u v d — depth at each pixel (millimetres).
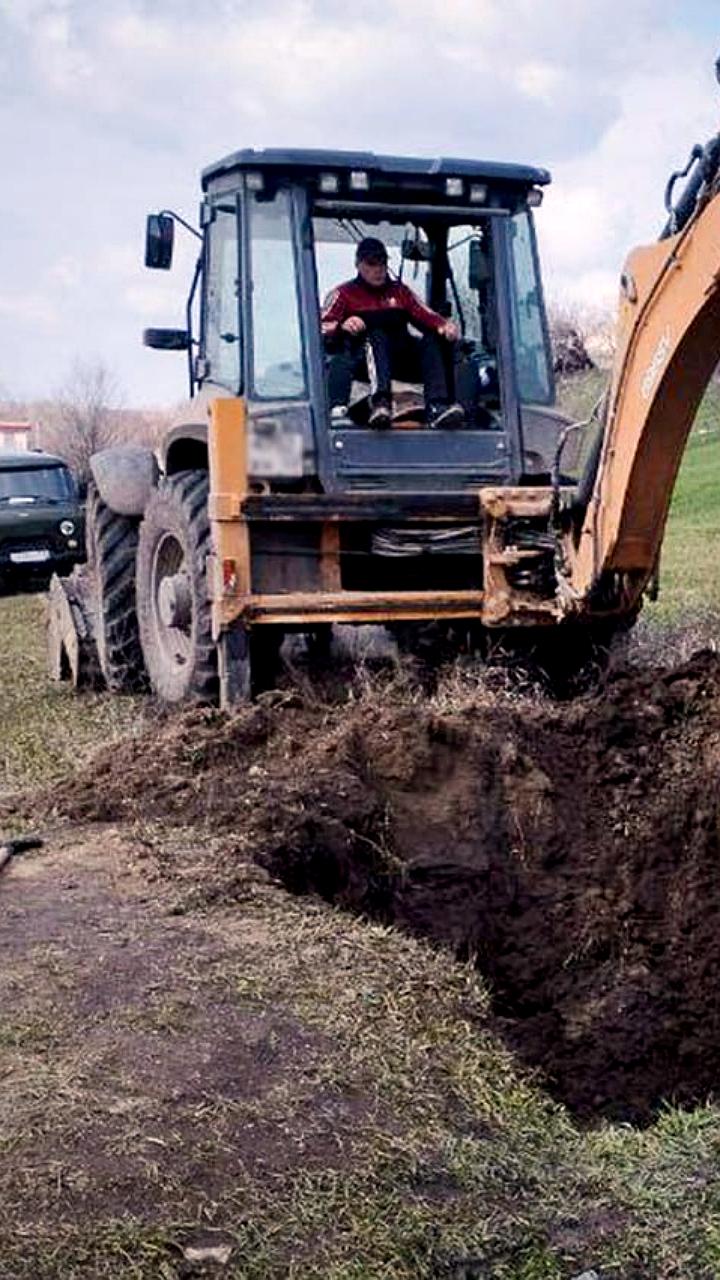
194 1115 3902
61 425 31469
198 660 8516
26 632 15539
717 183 5797
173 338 9000
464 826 6637
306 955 4984
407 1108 4020
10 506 19328
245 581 7938
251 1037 4355
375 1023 4508
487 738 6895
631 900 6602
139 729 8500
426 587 8625
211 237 8609
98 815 6566
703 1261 3377
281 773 6621
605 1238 3469
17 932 5180
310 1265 3328
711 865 6648
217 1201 3539
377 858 6391
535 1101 4277
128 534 10398
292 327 8141
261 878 5695
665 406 6422
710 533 19438
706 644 9406
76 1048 4289
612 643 8250
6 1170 3645
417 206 8352
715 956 6438
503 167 8398
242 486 7914
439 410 8344
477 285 8656
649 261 6340
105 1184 3592
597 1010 6305
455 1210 3551
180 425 8781
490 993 5910
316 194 8188
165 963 4883
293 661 8484
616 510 6816
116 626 10453
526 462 8383
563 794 6855
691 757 6953
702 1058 6242
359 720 6980
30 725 9570
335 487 8117
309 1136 3824
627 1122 5922
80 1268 3295
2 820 6613
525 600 7965
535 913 6562
